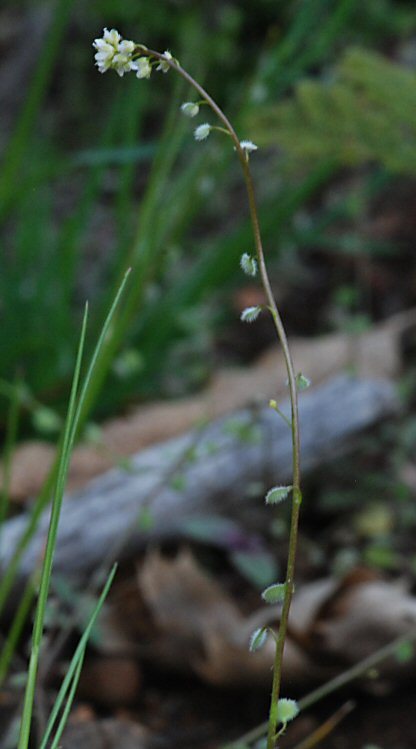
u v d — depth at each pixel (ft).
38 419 1.79
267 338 3.09
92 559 1.88
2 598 1.40
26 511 2.01
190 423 2.27
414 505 2.20
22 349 2.51
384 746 1.57
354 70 2.01
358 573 1.71
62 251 2.69
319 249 3.46
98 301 2.85
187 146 3.13
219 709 1.67
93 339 2.57
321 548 2.12
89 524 1.90
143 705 1.69
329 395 2.27
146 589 1.72
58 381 2.46
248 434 1.73
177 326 2.68
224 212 3.62
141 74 1.05
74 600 1.62
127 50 1.05
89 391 1.53
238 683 1.66
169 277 3.10
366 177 3.74
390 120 1.99
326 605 1.71
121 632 1.75
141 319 2.62
